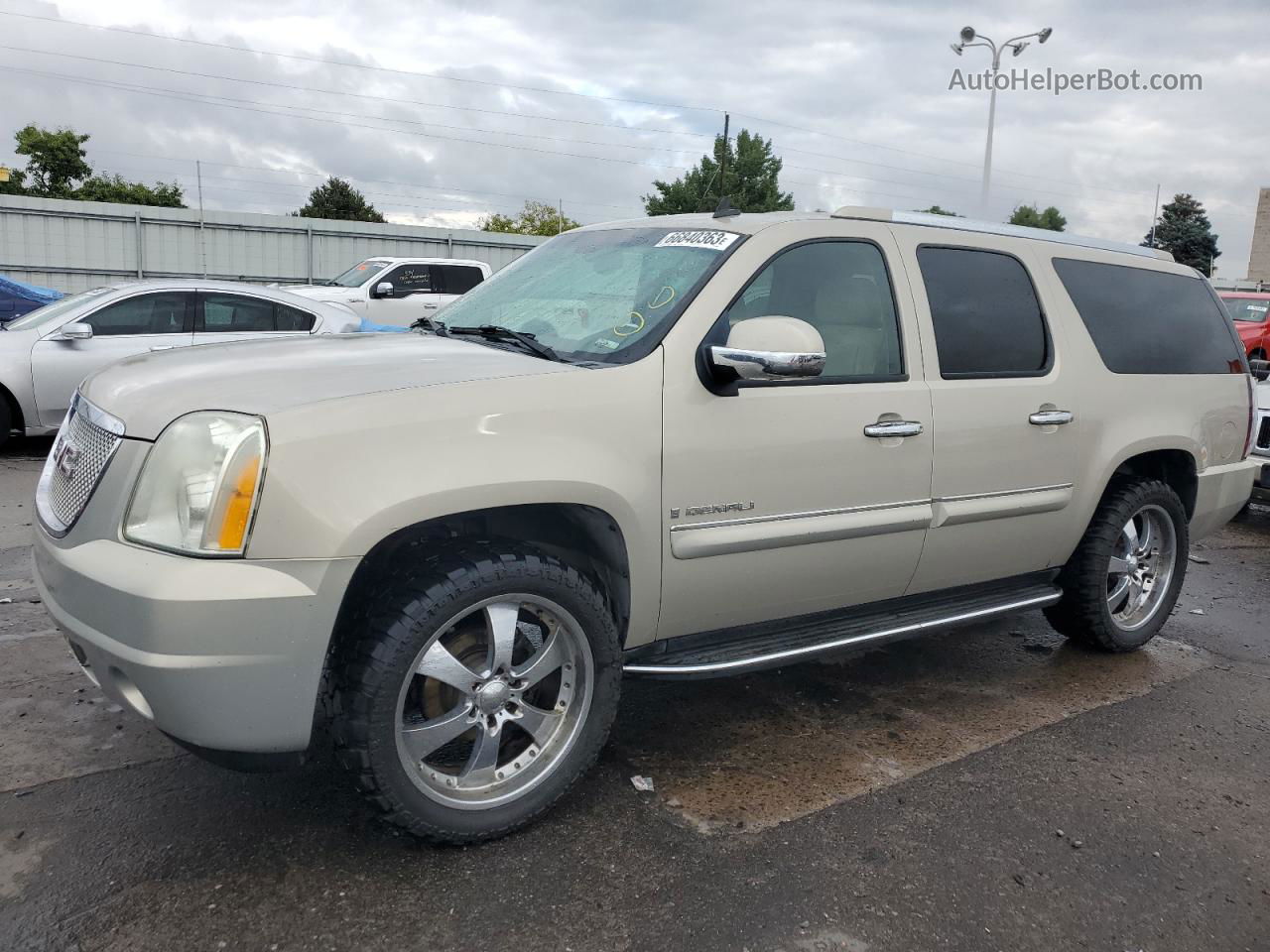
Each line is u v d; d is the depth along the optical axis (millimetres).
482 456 2688
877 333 3627
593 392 2924
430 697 2812
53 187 44031
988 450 3844
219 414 2543
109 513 2588
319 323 9805
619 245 3732
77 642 2598
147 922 2496
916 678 4379
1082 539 4445
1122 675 4527
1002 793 3359
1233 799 3402
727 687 4176
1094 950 2580
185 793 3105
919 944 2557
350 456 2525
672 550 3096
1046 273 4230
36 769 3227
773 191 47781
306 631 2473
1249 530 8016
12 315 13016
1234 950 2613
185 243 25969
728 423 3150
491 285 4023
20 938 2418
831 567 3498
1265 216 60469
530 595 2818
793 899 2707
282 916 2539
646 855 2885
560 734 3000
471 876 2748
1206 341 4926
